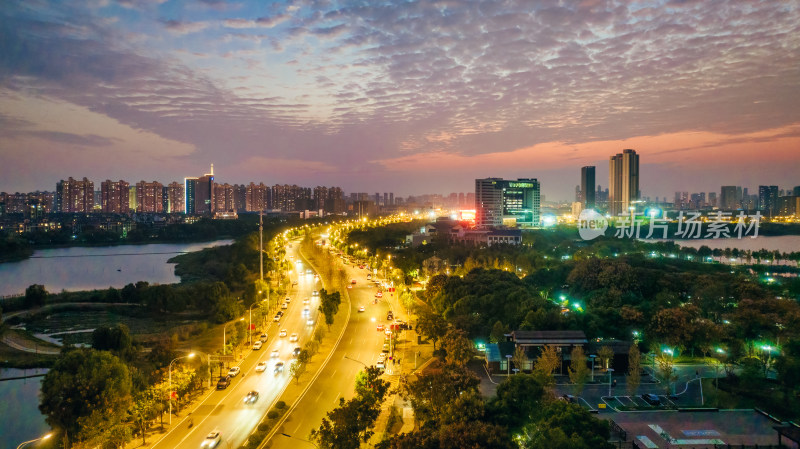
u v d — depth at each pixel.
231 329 163.88
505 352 134.50
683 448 91.38
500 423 88.19
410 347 157.00
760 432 98.38
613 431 97.62
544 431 78.19
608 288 182.88
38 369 150.88
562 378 130.00
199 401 117.06
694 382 125.75
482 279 190.25
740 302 159.50
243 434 100.31
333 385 125.69
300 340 167.38
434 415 94.75
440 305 183.75
